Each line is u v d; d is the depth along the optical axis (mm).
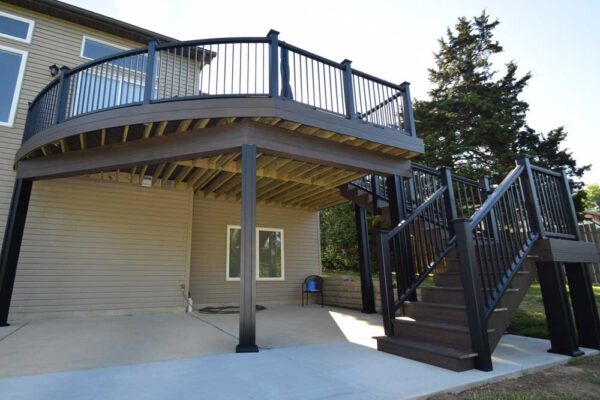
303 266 9281
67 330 4824
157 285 6918
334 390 2457
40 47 6691
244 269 3715
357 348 3773
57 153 5078
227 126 4305
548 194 4113
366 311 6945
